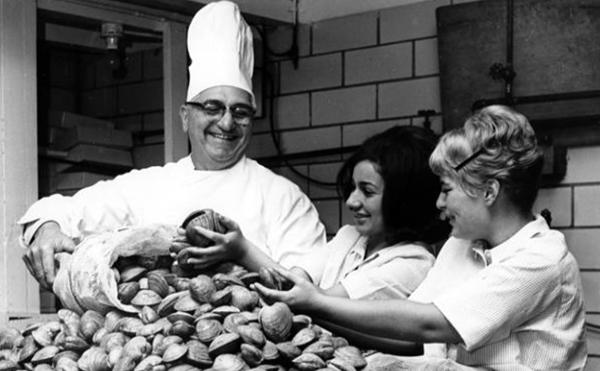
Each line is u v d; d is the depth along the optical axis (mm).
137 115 5312
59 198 3346
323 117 4715
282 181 3395
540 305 2307
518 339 2348
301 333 2322
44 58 5250
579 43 3928
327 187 4691
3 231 3852
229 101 3230
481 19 4113
